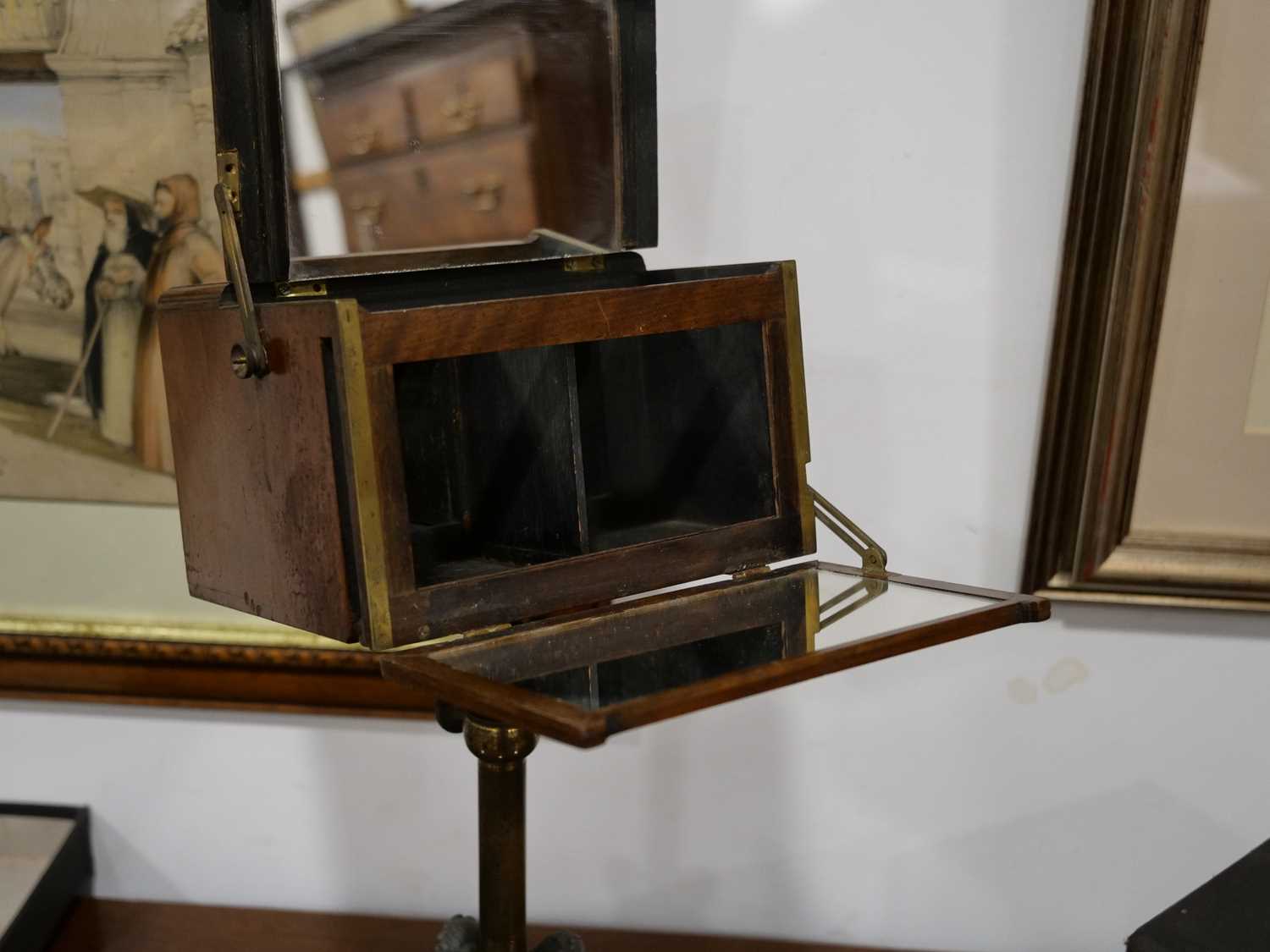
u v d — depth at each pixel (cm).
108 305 101
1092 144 93
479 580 60
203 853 116
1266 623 103
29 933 103
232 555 67
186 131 97
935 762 110
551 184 72
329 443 56
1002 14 95
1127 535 100
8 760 115
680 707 48
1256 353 96
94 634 108
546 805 114
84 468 105
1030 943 112
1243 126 92
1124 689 106
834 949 111
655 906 115
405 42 63
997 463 103
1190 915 76
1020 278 99
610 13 73
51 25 96
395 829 115
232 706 110
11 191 99
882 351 102
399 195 64
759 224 100
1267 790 106
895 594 67
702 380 76
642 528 77
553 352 65
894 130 98
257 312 59
